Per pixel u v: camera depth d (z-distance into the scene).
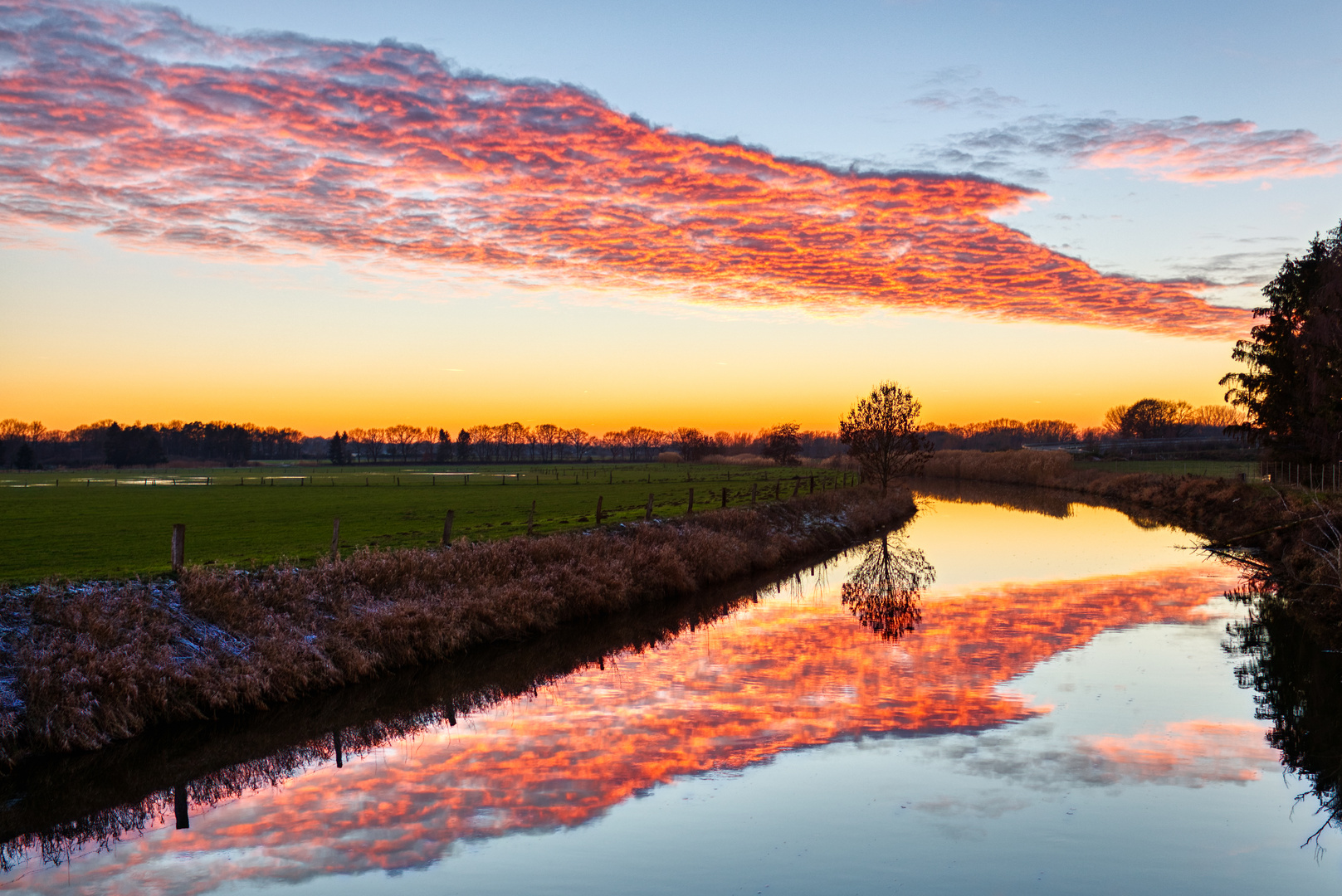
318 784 12.35
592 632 22.84
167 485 80.75
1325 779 11.99
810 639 21.38
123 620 15.58
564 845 10.12
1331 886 9.02
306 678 16.64
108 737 13.44
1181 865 9.48
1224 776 12.11
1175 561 35.38
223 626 17.03
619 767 12.71
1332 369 43.34
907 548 41.81
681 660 19.52
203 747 14.05
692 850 9.90
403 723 15.25
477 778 12.40
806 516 45.69
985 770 12.33
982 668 18.16
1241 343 55.12
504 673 18.70
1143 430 170.75
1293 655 19.19
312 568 20.45
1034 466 107.44
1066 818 10.70
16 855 10.30
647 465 166.00
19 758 12.65
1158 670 17.81
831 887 8.98
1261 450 62.62
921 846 9.94
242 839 10.61
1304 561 28.66
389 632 19.00
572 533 29.94
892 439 67.56
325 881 9.41
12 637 14.28
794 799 11.34
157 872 9.75
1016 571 32.88
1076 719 14.62
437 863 9.74
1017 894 8.84
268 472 141.25
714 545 31.91
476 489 71.44
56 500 52.75
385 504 49.41
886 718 14.77
